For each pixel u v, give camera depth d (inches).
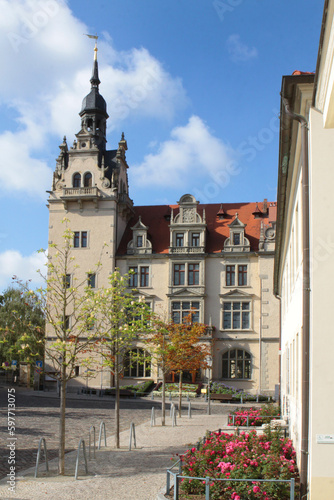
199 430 1047.0
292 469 503.8
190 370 1732.3
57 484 544.4
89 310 697.6
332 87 360.5
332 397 444.1
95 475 593.3
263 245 2174.0
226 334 2166.6
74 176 2337.6
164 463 673.6
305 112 490.3
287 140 552.4
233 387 2046.0
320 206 462.9
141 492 514.0
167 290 2231.8
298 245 591.5
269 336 2122.3
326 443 439.8
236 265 2206.0
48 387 2170.3
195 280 2219.5
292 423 684.1
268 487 451.5
